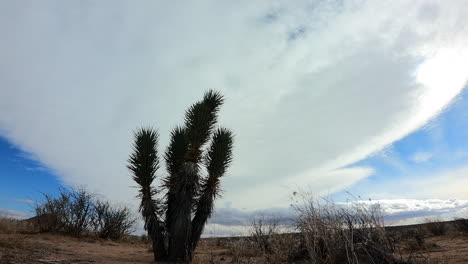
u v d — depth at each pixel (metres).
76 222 12.30
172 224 7.70
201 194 8.24
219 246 11.94
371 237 5.00
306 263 5.33
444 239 10.34
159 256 7.61
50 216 11.97
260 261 6.77
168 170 8.83
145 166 8.03
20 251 6.16
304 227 5.23
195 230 7.95
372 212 5.18
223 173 8.57
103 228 13.45
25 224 12.11
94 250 8.98
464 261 5.11
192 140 8.52
